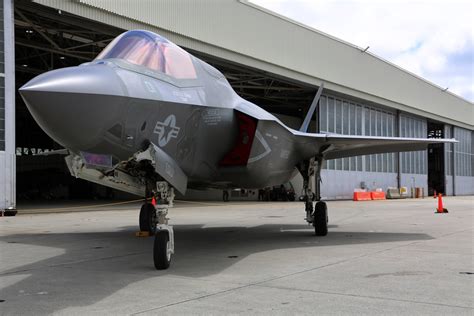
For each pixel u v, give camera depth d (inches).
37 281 225.5
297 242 366.9
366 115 1617.9
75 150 227.1
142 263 275.6
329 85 1363.2
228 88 339.9
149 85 243.9
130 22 858.8
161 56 270.5
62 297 193.2
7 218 666.2
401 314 165.0
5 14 709.3
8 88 710.5
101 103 209.2
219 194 1509.6
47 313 169.5
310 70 1283.2
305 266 260.2
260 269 251.4
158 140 248.7
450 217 640.4
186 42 965.8
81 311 171.8
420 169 1957.4
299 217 661.9
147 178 275.3
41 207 1029.2
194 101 275.6
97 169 249.1
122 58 248.2
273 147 338.6
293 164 395.5
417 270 246.7
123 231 467.5
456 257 289.0
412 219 604.4
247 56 1095.0
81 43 1088.8
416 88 1830.7
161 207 259.0
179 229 477.4
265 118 322.0
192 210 866.1
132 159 251.1
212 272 243.9
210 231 454.9
